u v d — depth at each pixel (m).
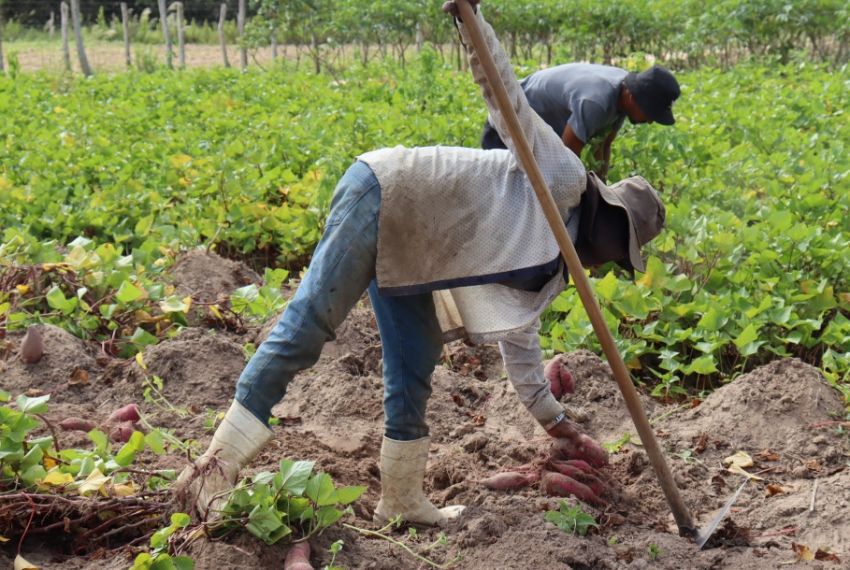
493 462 4.29
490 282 3.34
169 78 17.06
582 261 3.57
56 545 3.46
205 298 6.16
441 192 3.27
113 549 3.40
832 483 4.07
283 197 8.33
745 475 4.23
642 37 18.86
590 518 3.62
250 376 3.24
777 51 18.67
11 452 3.43
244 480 3.24
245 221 7.59
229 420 3.24
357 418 4.67
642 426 3.50
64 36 21.34
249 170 8.27
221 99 13.41
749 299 5.83
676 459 4.34
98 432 3.62
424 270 3.32
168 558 3.00
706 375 5.59
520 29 19.00
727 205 7.53
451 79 14.45
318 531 3.31
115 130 11.34
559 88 5.85
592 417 4.73
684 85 13.51
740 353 5.44
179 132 10.56
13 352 5.04
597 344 5.47
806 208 7.14
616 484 4.02
